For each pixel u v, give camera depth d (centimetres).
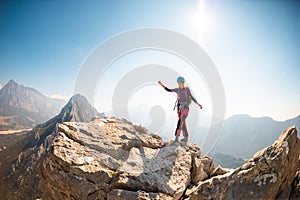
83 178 697
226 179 588
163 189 686
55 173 723
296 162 568
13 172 9112
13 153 10544
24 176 8712
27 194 7725
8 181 8562
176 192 692
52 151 757
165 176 749
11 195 7644
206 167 910
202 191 607
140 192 656
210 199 580
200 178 841
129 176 718
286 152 530
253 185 535
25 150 10350
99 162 760
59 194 727
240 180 559
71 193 697
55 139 819
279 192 541
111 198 656
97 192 684
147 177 721
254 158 584
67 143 801
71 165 714
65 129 872
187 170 801
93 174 708
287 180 550
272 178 520
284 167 527
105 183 697
